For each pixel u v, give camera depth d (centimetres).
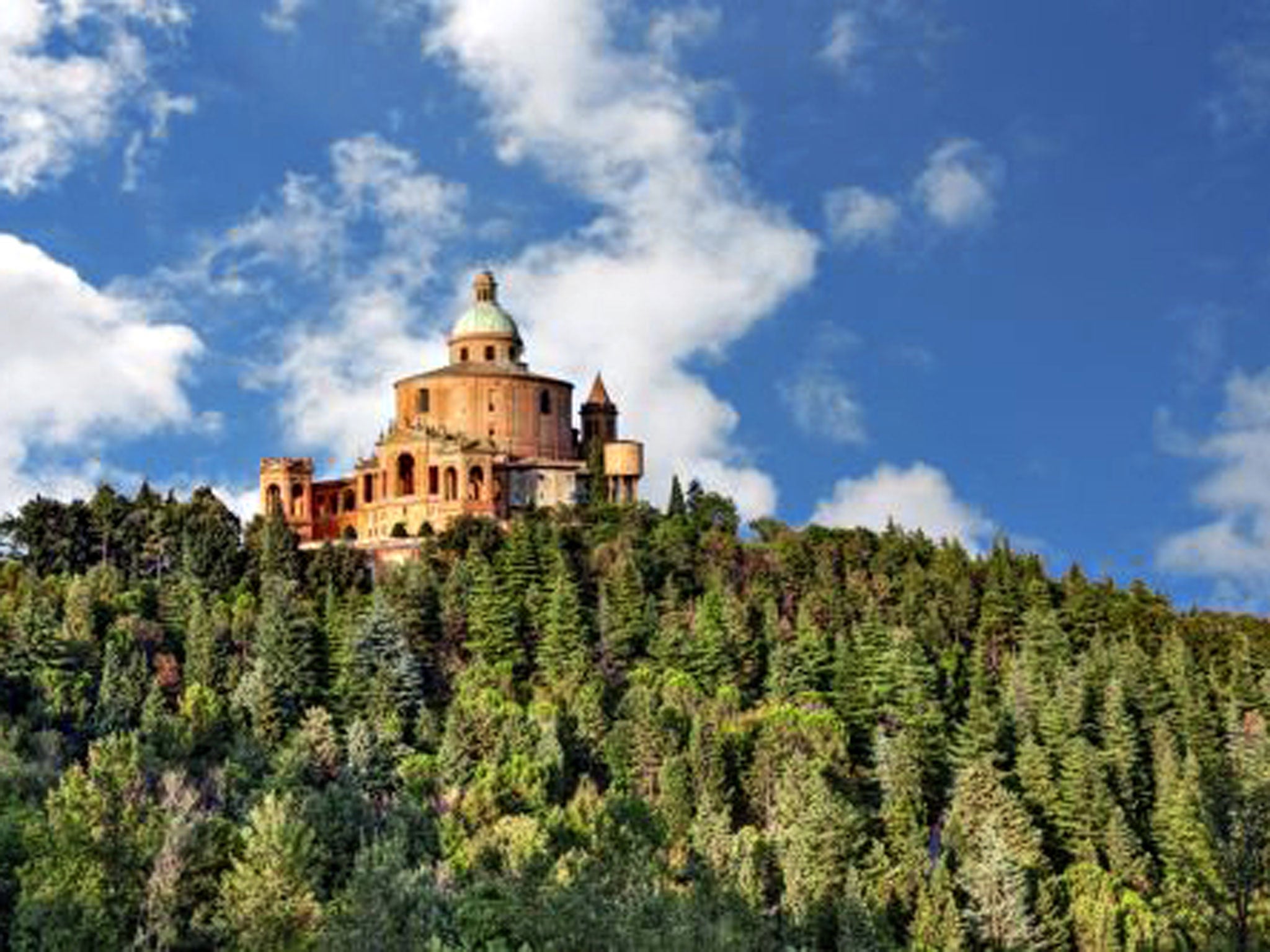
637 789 13288
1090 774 13112
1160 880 12462
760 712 14962
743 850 11575
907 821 12450
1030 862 12138
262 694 13762
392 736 13375
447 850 10838
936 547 19762
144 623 15475
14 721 12762
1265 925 7012
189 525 18475
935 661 16150
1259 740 13450
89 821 9350
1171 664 15838
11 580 16988
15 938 8725
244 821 10956
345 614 15650
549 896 7650
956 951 10756
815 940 10469
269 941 8806
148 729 12738
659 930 7456
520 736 13375
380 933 7819
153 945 8944
